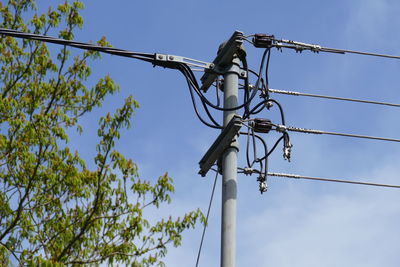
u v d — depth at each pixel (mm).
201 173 9312
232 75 9258
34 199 12672
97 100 14141
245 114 9664
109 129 12961
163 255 12469
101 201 12641
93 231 12469
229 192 8586
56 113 13375
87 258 12375
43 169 12922
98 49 8977
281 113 9625
